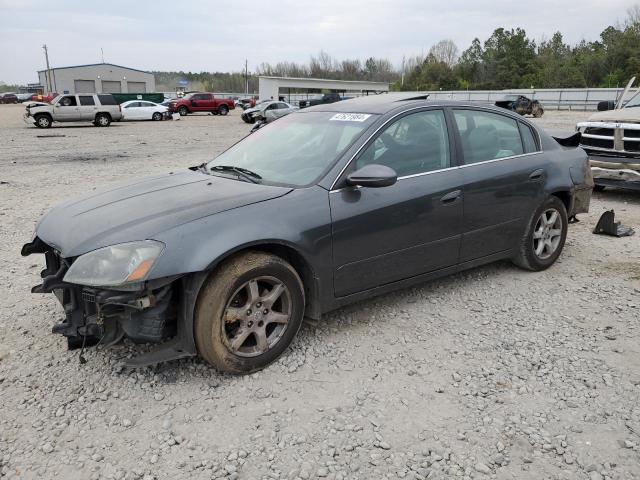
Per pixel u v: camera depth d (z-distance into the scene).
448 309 4.31
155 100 49.94
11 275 5.09
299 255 3.44
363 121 3.99
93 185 10.20
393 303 4.42
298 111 4.77
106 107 29.95
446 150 4.25
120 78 92.06
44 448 2.70
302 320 3.60
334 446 2.72
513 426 2.87
